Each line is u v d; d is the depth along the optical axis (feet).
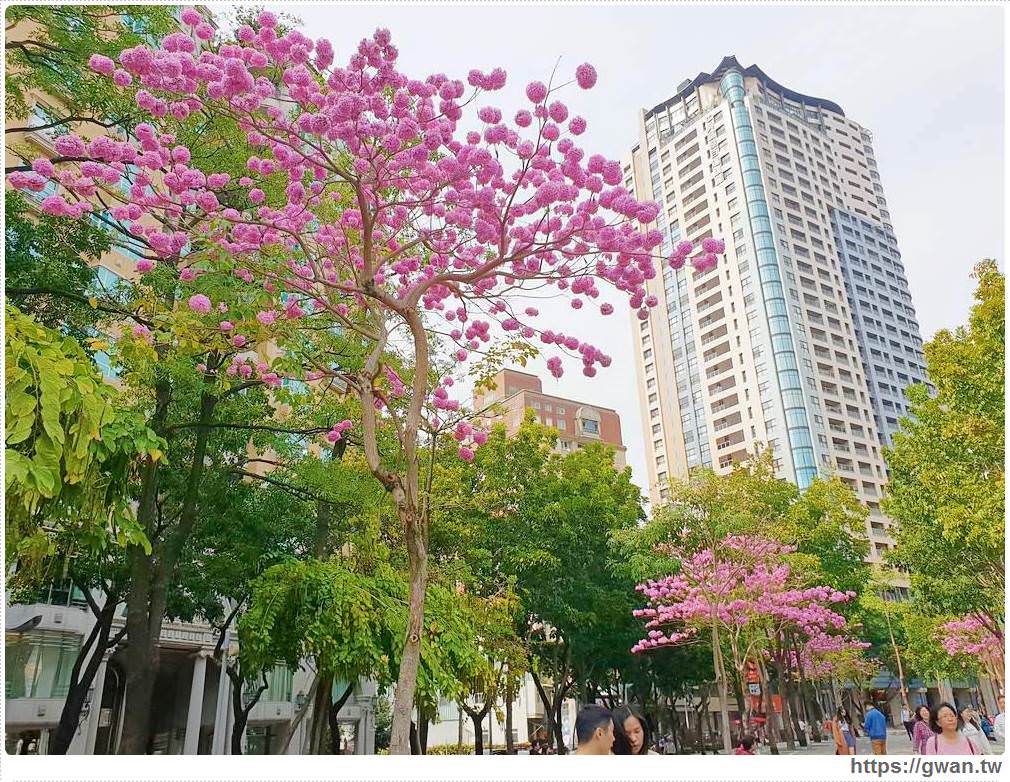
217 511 48.21
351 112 21.58
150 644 35.42
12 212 34.40
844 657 107.14
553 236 24.23
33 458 16.70
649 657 83.41
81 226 37.01
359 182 23.03
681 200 254.27
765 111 249.34
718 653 57.77
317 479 38.55
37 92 45.65
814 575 77.10
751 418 216.74
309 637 32.30
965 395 55.31
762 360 216.95
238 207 36.68
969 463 58.70
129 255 63.21
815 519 91.76
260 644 32.45
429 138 21.98
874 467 216.74
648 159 271.69
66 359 17.89
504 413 30.76
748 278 226.38
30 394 16.85
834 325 230.48
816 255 239.09
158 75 21.90
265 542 52.06
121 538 19.81
